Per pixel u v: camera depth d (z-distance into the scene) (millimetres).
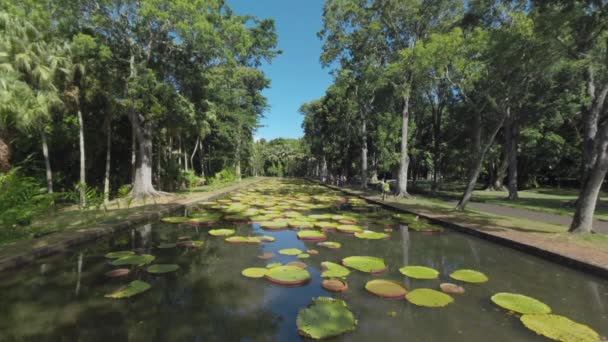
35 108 10312
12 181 6562
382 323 3381
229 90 22688
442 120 24656
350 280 4691
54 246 5746
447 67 11641
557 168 28125
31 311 3619
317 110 33844
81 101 12656
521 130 21578
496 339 3076
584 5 6367
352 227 8445
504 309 3736
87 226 7566
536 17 7262
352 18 16422
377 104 22000
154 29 12719
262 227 8625
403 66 12750
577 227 6660
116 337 3092
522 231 7316
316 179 45156
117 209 10750
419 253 6223
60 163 15508
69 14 11109
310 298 4039
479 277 4793
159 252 6148
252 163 50156
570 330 3195
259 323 3391
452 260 5762
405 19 14789
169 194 15961
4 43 10039
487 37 8977
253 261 5594
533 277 4855
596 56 7480
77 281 4562
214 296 4086
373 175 30062
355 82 19922
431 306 3803
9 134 11539
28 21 10484
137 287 4242
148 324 3346
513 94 10352
